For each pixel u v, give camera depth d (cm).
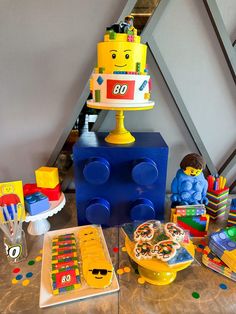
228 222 68
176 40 69
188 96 75
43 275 52
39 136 79
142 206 64
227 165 81
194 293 49
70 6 65
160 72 72
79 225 69
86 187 65
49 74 72
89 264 53
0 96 74
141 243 52
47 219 72
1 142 79
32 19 66
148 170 59
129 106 53
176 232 54
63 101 75
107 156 61
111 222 68
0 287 50
